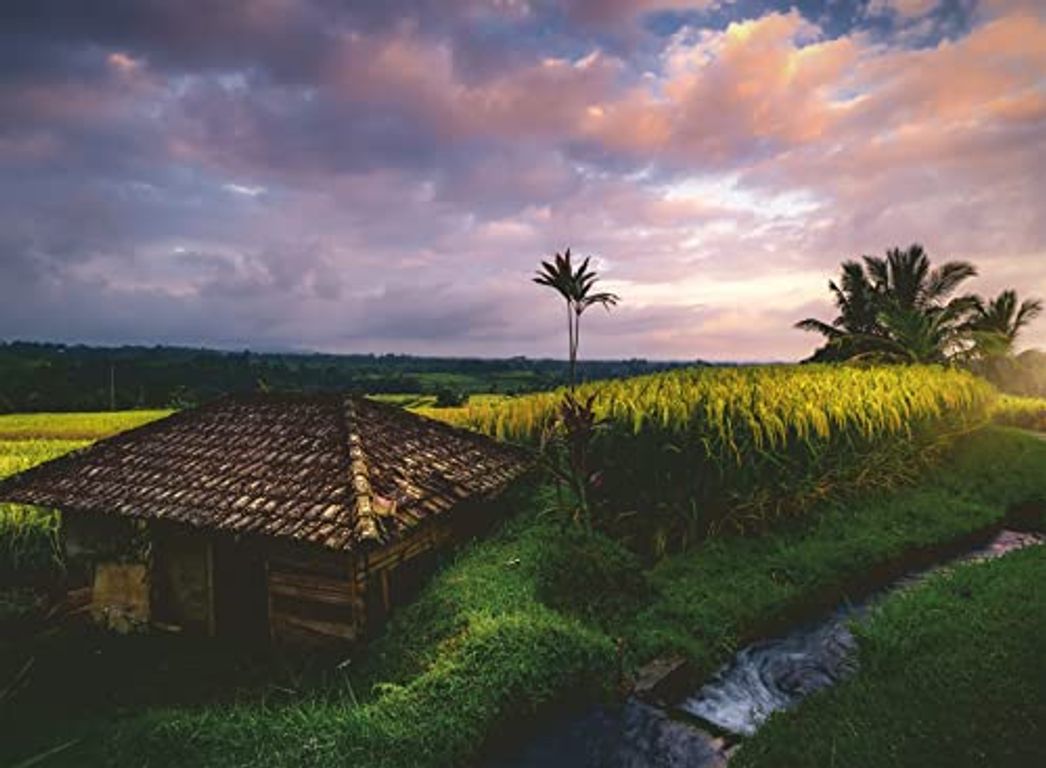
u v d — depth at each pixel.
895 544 9.70
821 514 10.60
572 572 7.77
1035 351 34.12
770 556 9.09
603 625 7.27
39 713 6.23
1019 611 6.60
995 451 15.67
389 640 7.01
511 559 7.96
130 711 6.23
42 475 8.77
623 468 9.89
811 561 8.83
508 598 6.98
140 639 8.15
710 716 6.11
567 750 5.48
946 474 13.72
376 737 4.98
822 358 29.95
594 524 9.34
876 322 28.25
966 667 5.53
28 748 5.46
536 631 6.23
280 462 8.17
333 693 6.39
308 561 7.58
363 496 7.04
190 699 6.49
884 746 4.64
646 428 9.77
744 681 6.68
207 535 8.08
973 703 4.96
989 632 6.21
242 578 8.11
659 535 9.35
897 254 28.91
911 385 13.58
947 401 13.95
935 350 24.75
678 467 9.70
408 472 8.30
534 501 10.06
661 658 6.70
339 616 7.39
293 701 6.23
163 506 7.62
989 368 33.25
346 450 8.11
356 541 6.47
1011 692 5.02
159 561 8.39
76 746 5.33
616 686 6.26
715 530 9.77
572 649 6.26
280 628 7.74
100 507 7.85
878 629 6.65
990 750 4.40
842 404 11.07
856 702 5.42
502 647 5.99
